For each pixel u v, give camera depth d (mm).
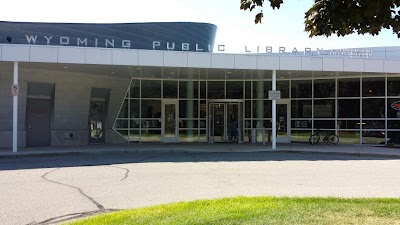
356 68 21047
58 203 8258
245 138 25688
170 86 25547
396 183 10680
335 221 6176
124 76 23797
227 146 22172
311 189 9750
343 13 5516
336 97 24344
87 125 22953
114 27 37500
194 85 25812
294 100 25328
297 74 22938
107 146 21766
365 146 22156
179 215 6684
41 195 9055
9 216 7219
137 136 24906
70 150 19078
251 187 10016
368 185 10359
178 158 16688
